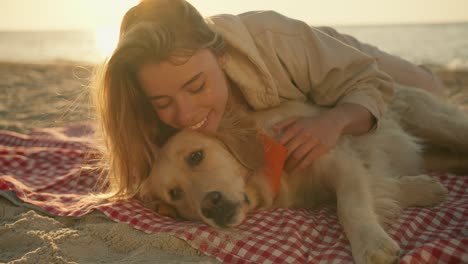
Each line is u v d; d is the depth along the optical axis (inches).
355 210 93.1
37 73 557.0
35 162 159.3
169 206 108.8
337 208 101.0
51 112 277.3
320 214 106.7
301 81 120.8
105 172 138.8
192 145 103.8
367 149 119.8
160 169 108.2
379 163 118.1
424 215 100.6
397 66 151.3
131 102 106.7
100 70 107.7
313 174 110.0
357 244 84.0
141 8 100.8
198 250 88.5
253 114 116.3
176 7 96.3
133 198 115.9
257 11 125.9
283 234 93.2
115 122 109.1
